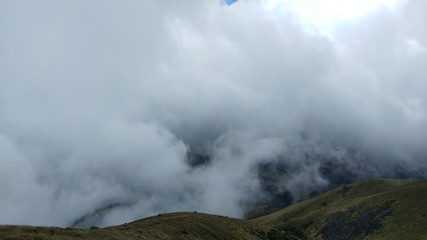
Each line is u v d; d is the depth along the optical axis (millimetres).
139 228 70750
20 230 43594
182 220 92312
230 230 106062
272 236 133875
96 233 53969
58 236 43781
